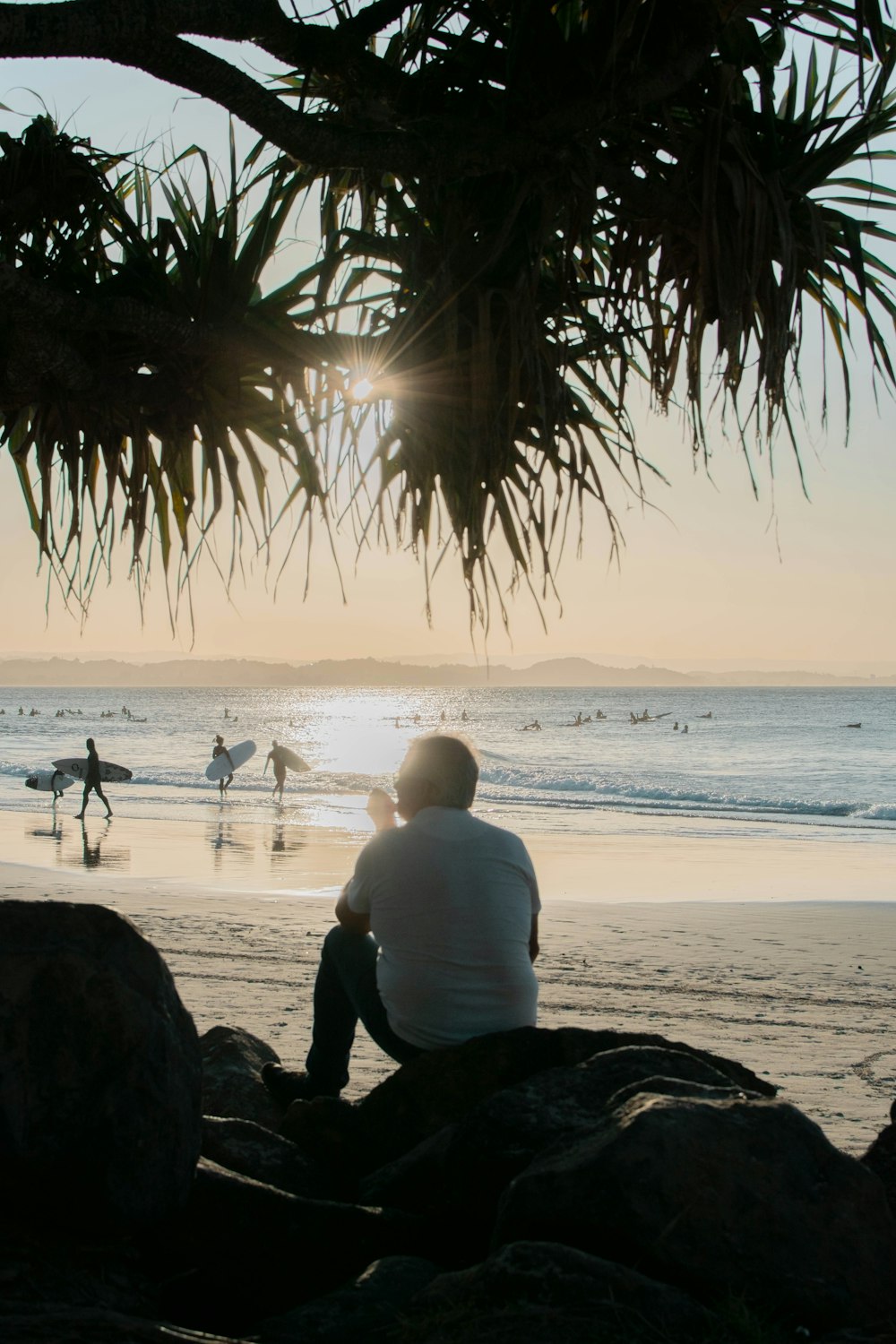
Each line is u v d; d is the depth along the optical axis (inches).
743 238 115.8
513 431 115.0
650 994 353.4
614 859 848.9
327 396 123.7
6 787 1499.8
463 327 123.0
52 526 125.3
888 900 622.8
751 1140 89.1
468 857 131.0
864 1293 82.7
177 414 128.5
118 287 126.3
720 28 118.8
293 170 130.9
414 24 128.0
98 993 89.7
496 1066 118.5
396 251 128.5
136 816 1135.6
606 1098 104.7
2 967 88.0
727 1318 76.5
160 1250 93.1
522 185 118.2
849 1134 196.1
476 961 128.6
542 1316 75.4
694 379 120.6
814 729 3722.9
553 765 2206.0
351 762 2249.0
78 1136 85.7
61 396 118.0
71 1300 79.3
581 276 134.3
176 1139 91.4
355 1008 141.7
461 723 4426.7
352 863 753.6
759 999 346.9
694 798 1477.6
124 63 108.0
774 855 881.5
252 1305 93.0
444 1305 79.7
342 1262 96.0
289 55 119.9
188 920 482.9
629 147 123.9
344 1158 120.5
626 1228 82.4
